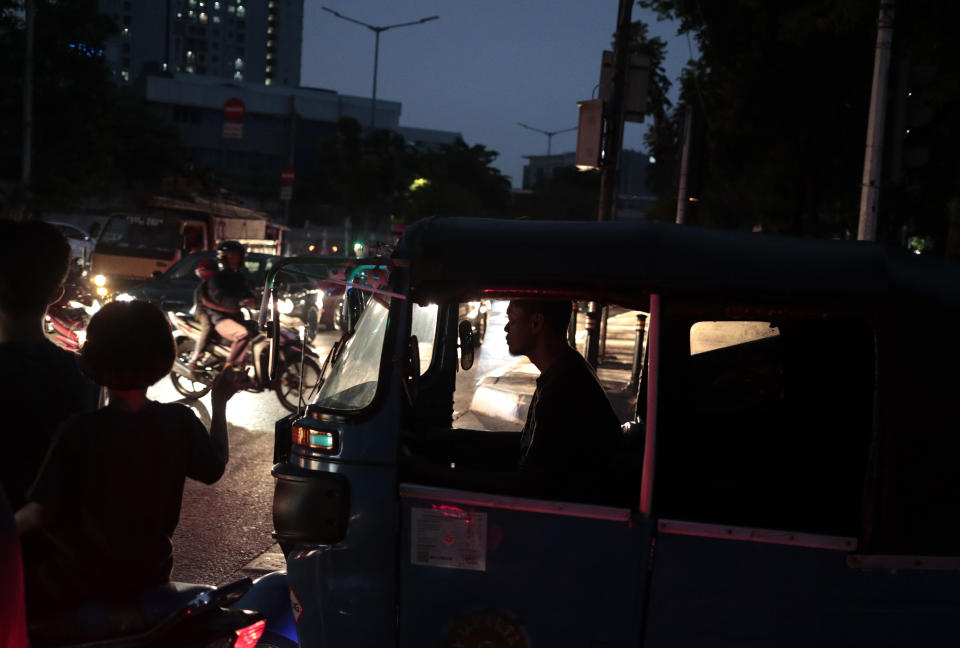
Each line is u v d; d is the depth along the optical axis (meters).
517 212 99.12
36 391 2.29
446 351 3.82
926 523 2.23
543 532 2.39
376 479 2.48
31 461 2.28
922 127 8.91
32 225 2.36
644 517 2.36
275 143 92.56
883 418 2.24
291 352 9.22
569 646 2.40
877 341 2.27
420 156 74.25
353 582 2.50
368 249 3.14
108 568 2.13
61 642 2.09
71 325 6.47
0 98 32.06
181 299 12.88
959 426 2.24
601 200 11.45
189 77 95.94
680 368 2.47
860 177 20.89
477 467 3.65
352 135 65.38
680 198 11.75
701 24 20.23
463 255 2.45
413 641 2.49
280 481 2.57
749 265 2.40
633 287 2.46
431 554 2.46
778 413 2.66
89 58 32.75
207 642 2.20
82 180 34.03
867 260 2.39
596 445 2.68
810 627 2.29
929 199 18.97
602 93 11.45
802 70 19.61
